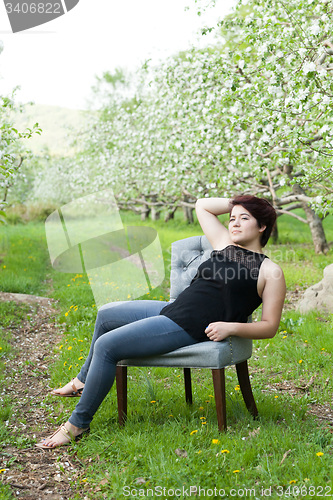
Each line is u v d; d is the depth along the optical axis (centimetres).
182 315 248
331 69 435
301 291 631
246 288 246
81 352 389
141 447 231
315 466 207
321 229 947
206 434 240
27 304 580
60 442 244
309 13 471
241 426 254
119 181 1305
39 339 457
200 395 304
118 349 244
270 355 390
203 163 759
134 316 268
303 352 382
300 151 448
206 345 241
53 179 1822
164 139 937
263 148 463
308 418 268
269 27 462
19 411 294
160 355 250
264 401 289
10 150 586
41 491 205
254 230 254
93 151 1455
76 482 212
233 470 206
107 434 250
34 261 921
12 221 1684
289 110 427
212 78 600
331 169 465
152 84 823
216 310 246
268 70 457
